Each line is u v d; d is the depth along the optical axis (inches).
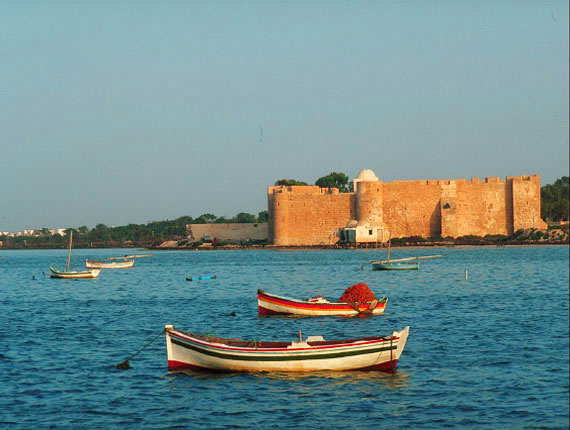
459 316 3427.7
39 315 3654.0
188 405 1879.9
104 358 2405.3
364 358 2145.7
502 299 4279.0
